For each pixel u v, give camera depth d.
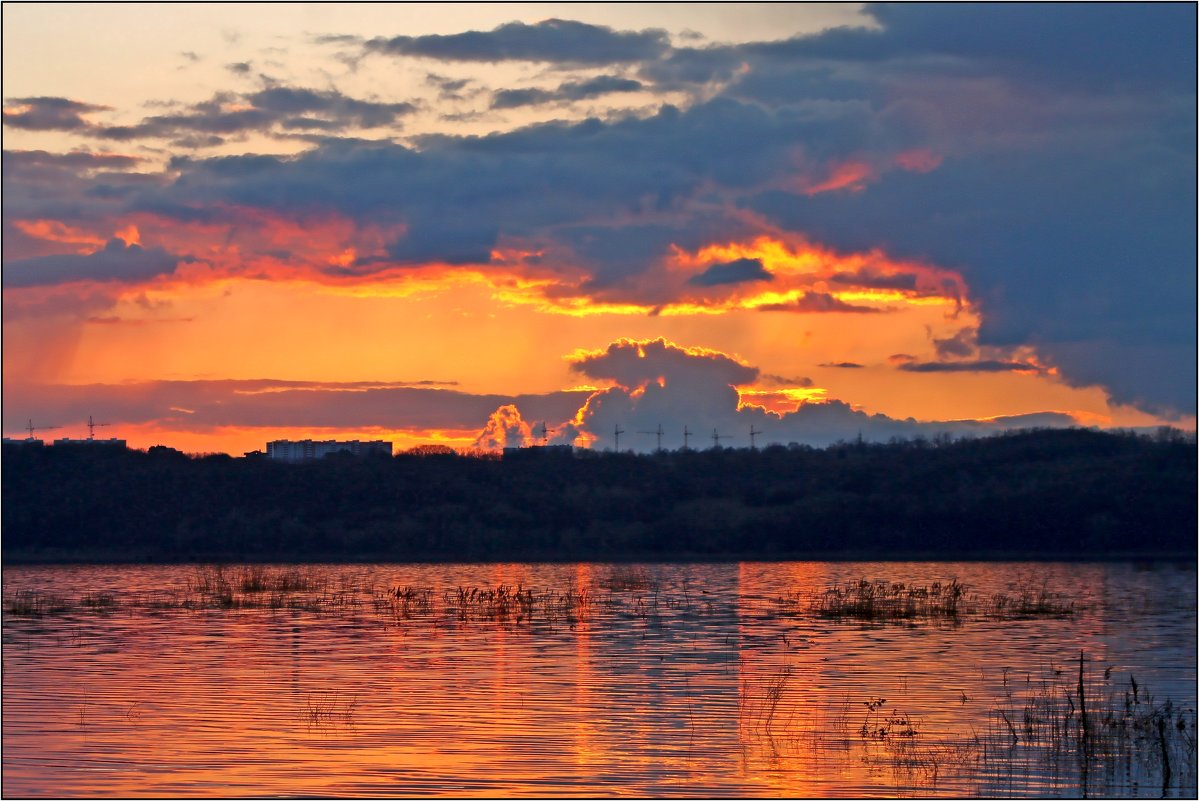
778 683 36.00
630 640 46.50
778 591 74.19
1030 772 25.70
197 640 46.28
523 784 24.45
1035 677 37.47
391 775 24.98
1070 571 97.25
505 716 30.69
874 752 27.20
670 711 31.48
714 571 98.38
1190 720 30.42
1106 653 43.22
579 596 66.00
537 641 46.12
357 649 43.53
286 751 26.92
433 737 28.27
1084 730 28.39
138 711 31.20
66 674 37.41
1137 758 26.81
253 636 47.72
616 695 33.75
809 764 26.17
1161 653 43.38
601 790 24.16
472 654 42.19
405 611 58.16
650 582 82.62
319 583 79.56
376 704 32.22
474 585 79.56
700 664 39.91
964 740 28.39
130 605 62.12
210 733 28.62
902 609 60.19
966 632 50.00
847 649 44.06
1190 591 75.00
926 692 34.59
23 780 24.66
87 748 27.11
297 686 35.16
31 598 65.94
